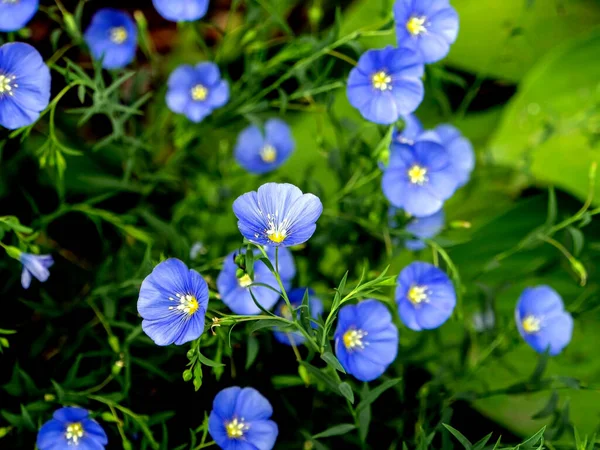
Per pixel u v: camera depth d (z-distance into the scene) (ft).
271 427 1.63
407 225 1.82
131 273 1.80
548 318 1.80
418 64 1.68
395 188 1.76
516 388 1.72
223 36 1.88
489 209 2.11
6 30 1.67
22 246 1.67
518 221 2.05
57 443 1.63
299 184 1.95
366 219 1.82
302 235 1.48
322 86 1.78
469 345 1.80
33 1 1.67
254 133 1.99
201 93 1.87
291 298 1.73
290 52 1.85
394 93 1.69
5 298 1.84
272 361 1.80
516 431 1.88
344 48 2.08
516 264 2.00
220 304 1.66
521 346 1.94
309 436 1.68
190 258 1.74
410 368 1.87
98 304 1.82
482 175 2.13
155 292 1.51
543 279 1.99
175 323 1.50
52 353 1.82
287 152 2.03
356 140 1.80
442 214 1.88
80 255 1.97
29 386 1.69
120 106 1.75
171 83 1.88
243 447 1.61
